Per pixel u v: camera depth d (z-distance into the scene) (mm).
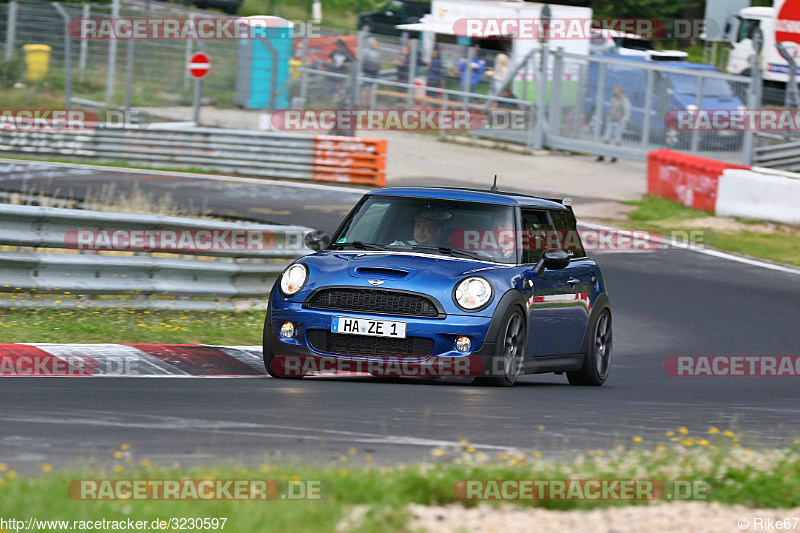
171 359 31312
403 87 102875
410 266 29297
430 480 15375
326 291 29016
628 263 62031
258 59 100875
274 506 13711
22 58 101375
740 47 122000
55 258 36312
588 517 14938
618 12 124250
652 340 45594
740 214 76562
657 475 17188
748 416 27703
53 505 13391
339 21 145125
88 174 78438
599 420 24766
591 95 96625
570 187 86125
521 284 30141
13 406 21812
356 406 24422
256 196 74812
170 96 101188
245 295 42250
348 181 83875
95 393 24500
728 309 52344
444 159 94312
